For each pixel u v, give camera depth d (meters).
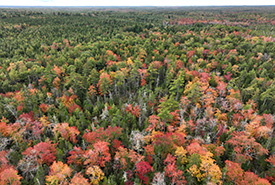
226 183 37.44
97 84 87.44
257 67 105.00
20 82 99.44
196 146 44.91
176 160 45.16
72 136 53.00
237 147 46.59
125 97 89.44
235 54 118.12
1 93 81.50
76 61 108.31
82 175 39.50
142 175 39.41
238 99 69.25
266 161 45.75
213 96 73.19
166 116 55.09
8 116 63.97
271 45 129.75
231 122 62.41
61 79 97.44
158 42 155.62
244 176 38.31
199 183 39.78
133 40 165.88
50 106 67.94
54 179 35.41
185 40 167.62
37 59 124.31
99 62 112.88
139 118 65.44
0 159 42.16
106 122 63.56
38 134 54.09
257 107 73.38
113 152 48.44
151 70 95.06
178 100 81.81
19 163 41.94
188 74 90.88
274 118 60.12
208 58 121.50
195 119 65.69
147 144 52.91
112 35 194.88
